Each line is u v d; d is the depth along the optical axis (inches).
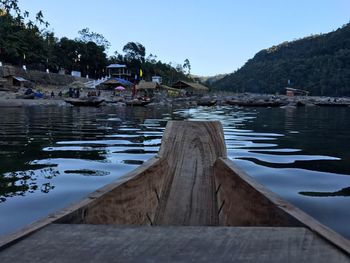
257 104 1659.7
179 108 1395.2
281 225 93.0
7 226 146.9
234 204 130.0
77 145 360.2
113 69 3846.0
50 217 87.2
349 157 311.4
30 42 3043.8
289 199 188.1
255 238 77.0
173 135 220.8
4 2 3046.3
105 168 251.6
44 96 1787.6
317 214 165.0
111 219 107.3
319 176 239.0
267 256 68.3
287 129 575.5
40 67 3157.0
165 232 80.8
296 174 244.5
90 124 620.1
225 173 154.9
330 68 7091.5
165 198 156.3
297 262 65.7
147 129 538.9
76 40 3927.2
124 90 2655.0
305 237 77.3
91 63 3782.0
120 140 403.9
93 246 73.0
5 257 68.1
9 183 209.5
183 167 190.1
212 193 160.6
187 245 73.6
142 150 333.1
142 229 82.6
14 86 2156.7
